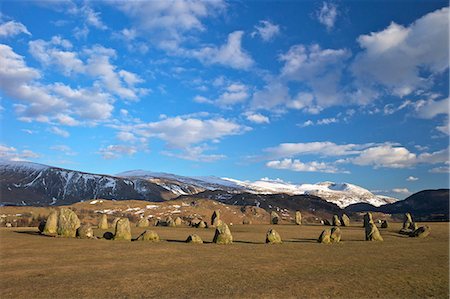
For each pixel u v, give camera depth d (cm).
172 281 2355
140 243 4309
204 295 2056
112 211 17388
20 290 2103
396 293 2175
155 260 3117
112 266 2817
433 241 5081
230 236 4538
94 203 19212
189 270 2703
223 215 17962
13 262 2931
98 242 4294
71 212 5009
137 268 2758
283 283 2353
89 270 2655
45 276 2447
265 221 17512
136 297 2005
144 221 8200
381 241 5056
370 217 8200
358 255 3588
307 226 8656
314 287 2266
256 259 3259
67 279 2370
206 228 7694
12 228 6856
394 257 3475
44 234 5100
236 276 2531
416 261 3244
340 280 2459
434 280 2494
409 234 5981
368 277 2561
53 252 3459
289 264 3023
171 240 4834
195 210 17988
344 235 6128
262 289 2197
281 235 6053
